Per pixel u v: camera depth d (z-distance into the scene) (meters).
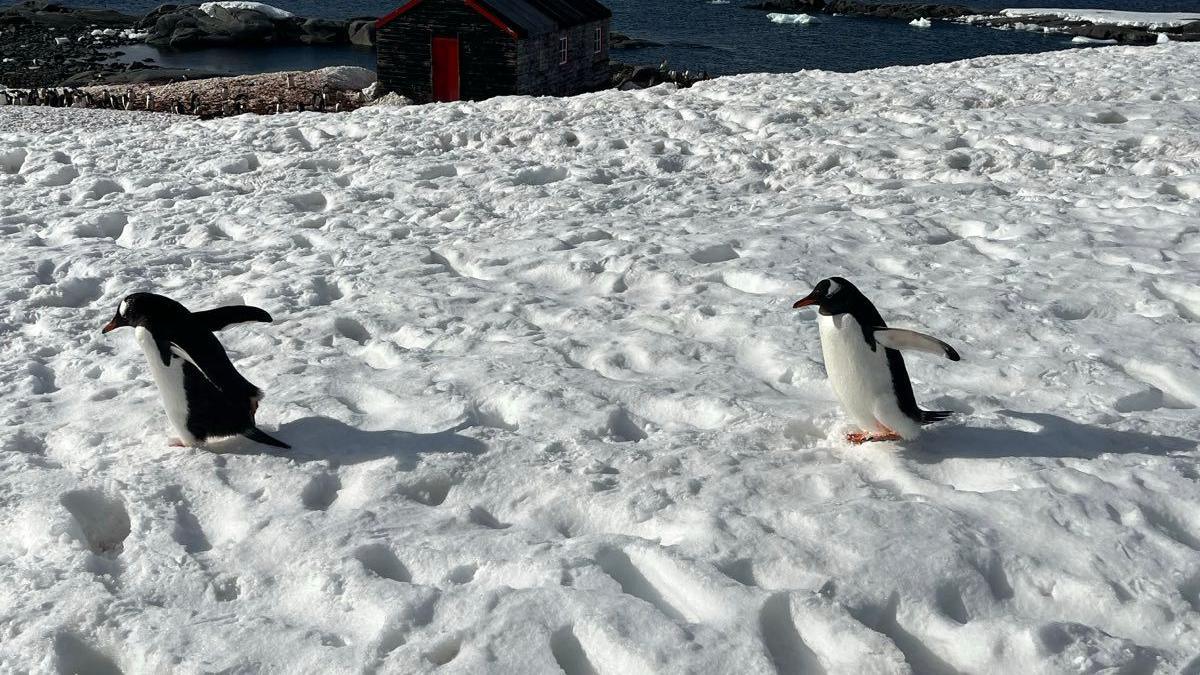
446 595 4.23
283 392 5.77
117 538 4.85
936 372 5.76
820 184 9.98
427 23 29.53
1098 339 6.02
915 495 4.64
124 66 41.19
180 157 11.99
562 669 3.91
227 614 4.28
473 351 6.29
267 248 8.45
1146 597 4.07
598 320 6.68
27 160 12.00
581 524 4.68
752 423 5.26
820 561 4.27
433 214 9.34
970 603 4.12
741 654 3.90
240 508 4.81
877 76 14.96
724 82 14.88
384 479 4.93
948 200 8.91
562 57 31.80
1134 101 12.48
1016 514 4.45
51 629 4.17
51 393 6.02
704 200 9.57
